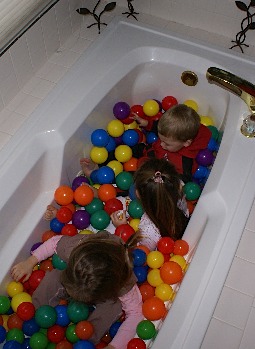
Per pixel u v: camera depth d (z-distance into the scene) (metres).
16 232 1.48
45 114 1.50
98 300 1.25
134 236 1.45
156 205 1.44
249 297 1.15
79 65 1.64
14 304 1.44
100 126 1.73
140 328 1.29
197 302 1.13
